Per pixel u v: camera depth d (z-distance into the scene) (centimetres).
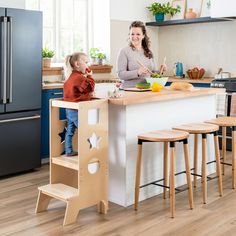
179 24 650
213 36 622
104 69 622
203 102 422
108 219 313
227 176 430
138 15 656
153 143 365
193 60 650
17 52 426
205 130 344
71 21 611
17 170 442
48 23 584
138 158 326
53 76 562
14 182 414
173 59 675
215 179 418
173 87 398
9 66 420
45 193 317
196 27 641
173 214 317
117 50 635
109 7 614
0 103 418
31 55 439
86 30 632
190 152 412
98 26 632
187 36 653
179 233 288
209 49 629
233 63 604
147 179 362
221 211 329
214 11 565
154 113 361
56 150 332
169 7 650
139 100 327
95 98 324
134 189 348
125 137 335
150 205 344
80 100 311
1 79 416
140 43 421
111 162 347
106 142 321
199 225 302
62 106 313
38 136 458
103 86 559
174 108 384
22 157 445
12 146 435
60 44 600
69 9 606
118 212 328
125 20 638
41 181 418
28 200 358
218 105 540
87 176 311
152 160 366
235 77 593
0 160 425
